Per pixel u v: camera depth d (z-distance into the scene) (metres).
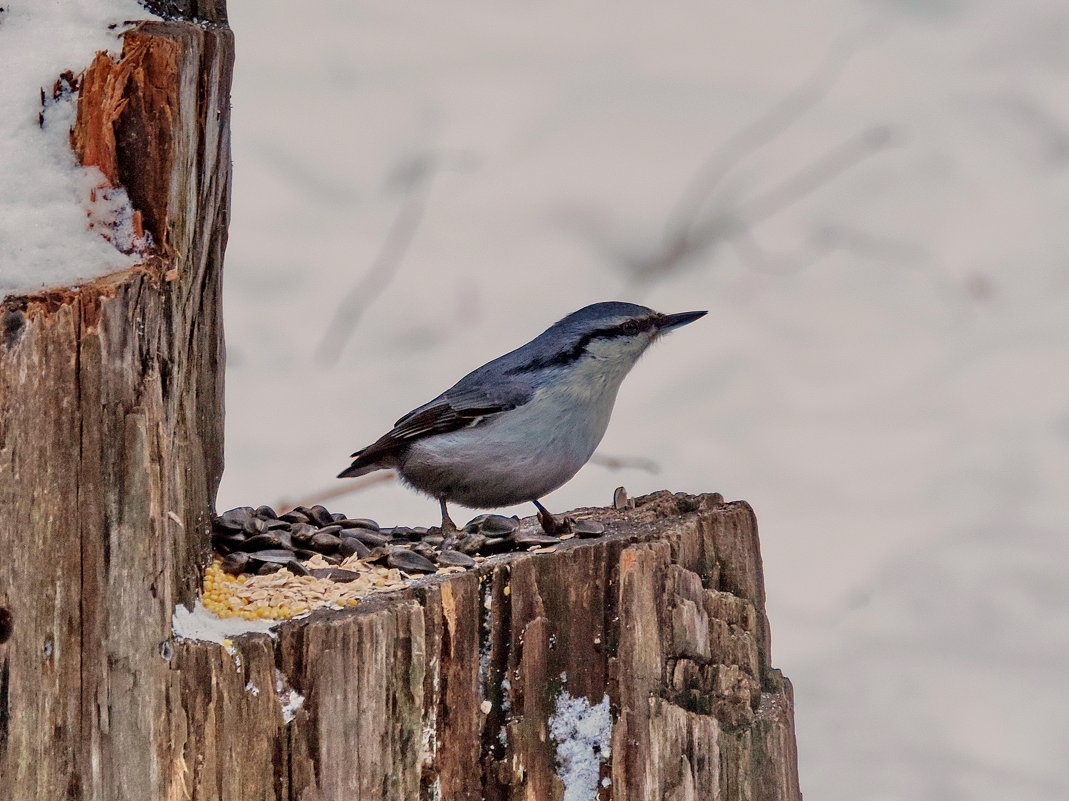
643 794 6.38
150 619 5.34
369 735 5.71
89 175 5.69
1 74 5.79
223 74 6.48
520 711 6.20
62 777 5.25
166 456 5.40
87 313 5.18
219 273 6.89
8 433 5.08
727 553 7.10
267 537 6.91
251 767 5.55
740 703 6.95
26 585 5.15
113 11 6.19
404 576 6.35
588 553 6.30
